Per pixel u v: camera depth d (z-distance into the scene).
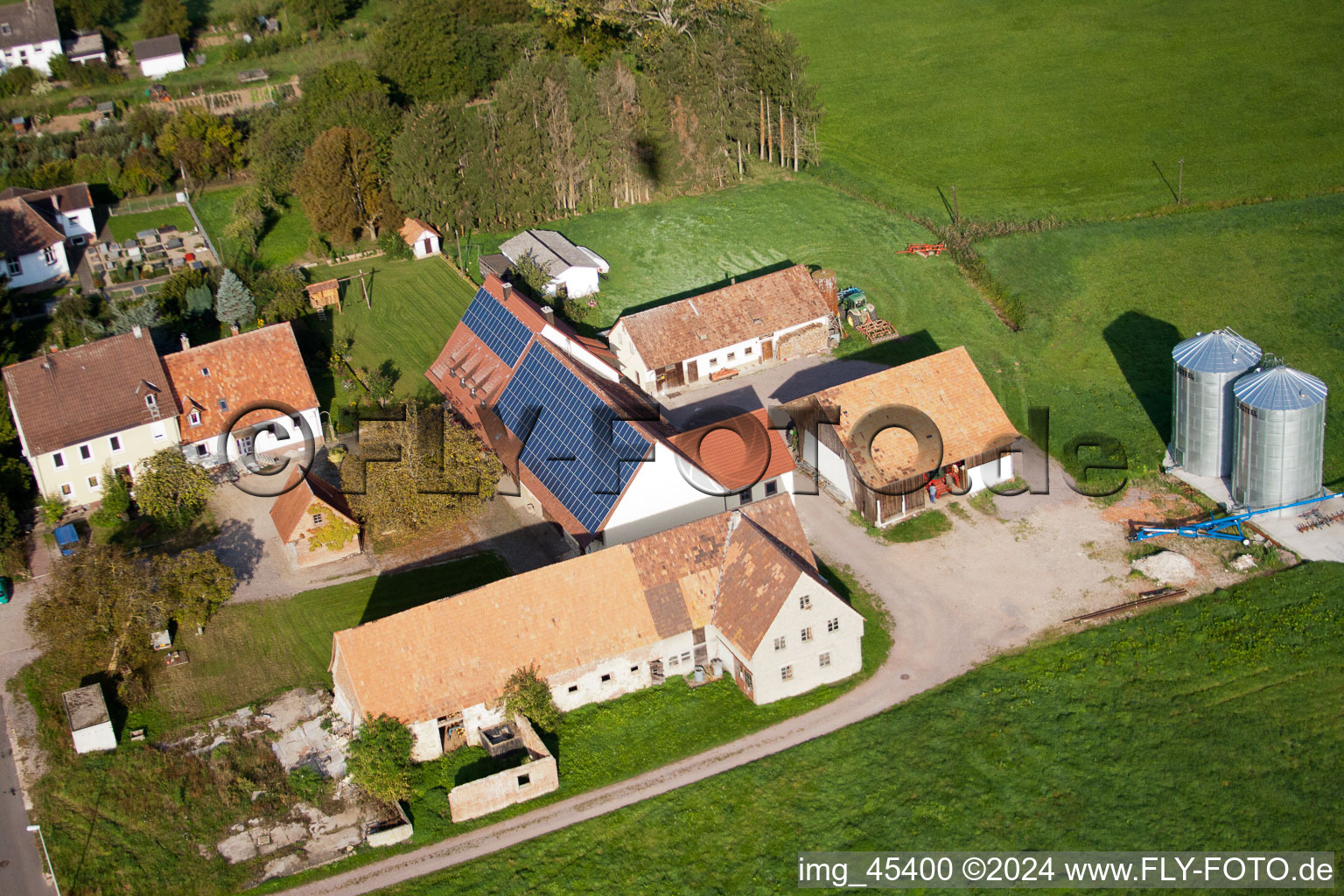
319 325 91.81
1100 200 101.88
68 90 149.62
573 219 107.19
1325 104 113.88
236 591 65.06
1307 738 51.25
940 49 142.38
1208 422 66.44
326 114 111.06
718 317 81.94
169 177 119.50
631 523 62.97
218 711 57.34
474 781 50.56
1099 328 83.12
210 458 75.12
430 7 130.38
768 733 54.09
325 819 51.66
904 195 107.06
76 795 53.16
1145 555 62.72
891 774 51.50
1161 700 53.81
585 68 112.06
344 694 55.09
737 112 111.31
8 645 61.81
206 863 49.84
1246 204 97.56
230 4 178.00
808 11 159.88
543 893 47.50
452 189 103.69
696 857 48.62
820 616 54.81
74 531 68.38
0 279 90.81
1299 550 61.50
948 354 69.94
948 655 57.56
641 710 55.84
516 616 54.97
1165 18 141.25
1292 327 79.94
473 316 77.56
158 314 88.75
